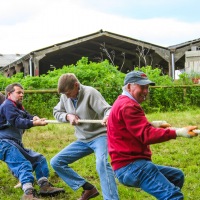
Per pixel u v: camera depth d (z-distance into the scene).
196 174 7.23
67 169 5.83
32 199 5.81
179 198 4.19
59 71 17.80
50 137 10.83
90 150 5.76
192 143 9.60
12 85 6.27
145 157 4.37
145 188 4.32
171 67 25.45
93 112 5.55
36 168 6.41
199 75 20.12
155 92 16.25
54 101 14.17
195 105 16.98
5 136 6.23
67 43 25.06
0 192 6.55
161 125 4.37
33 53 24.34
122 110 4.26
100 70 17.23
